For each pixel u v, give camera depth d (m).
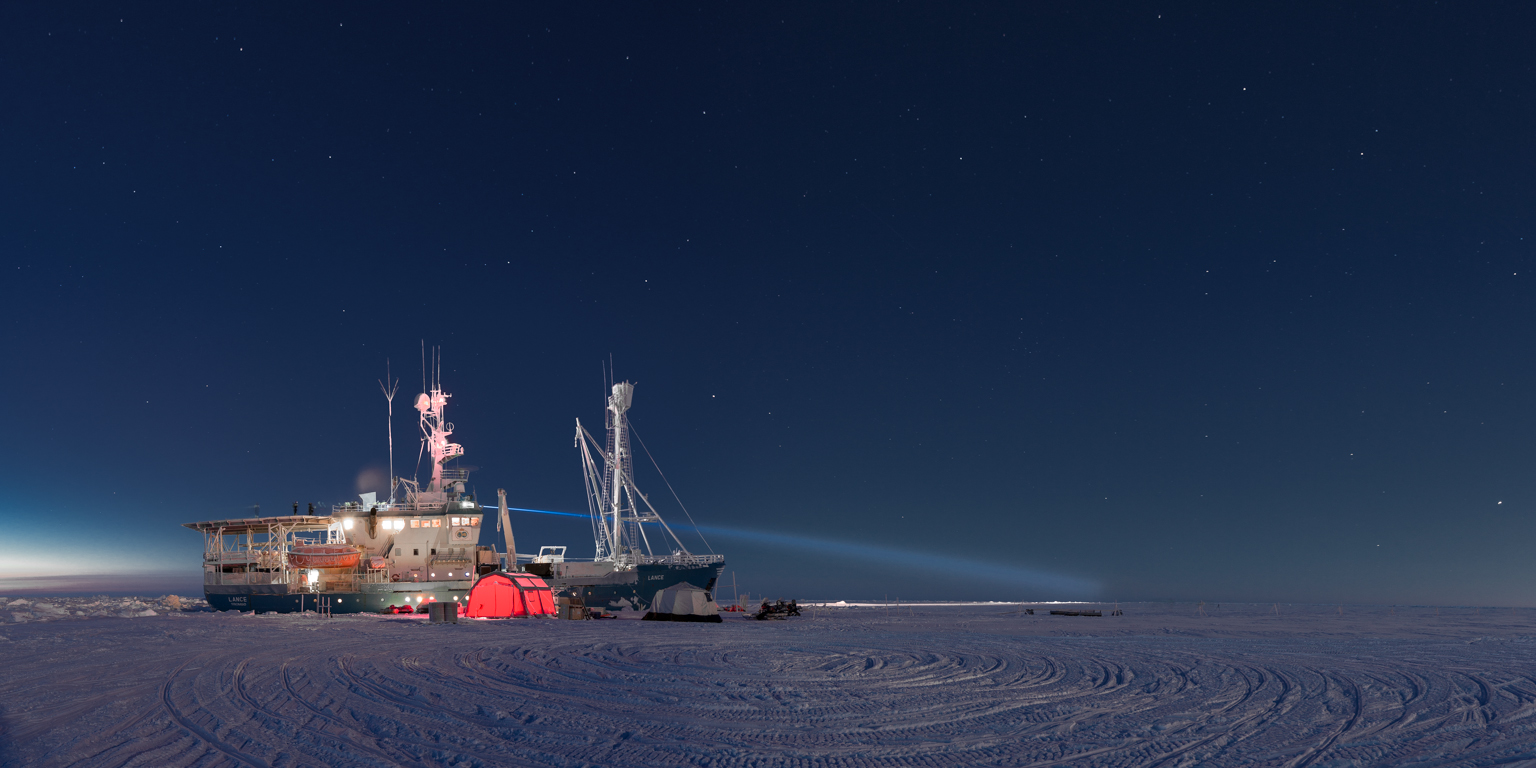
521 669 27.27
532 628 47.38
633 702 21.16
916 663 30.16
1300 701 21.72
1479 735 17.50
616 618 65.56
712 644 37.62
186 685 23.08
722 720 18.84
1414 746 16.48
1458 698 22.17
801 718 19.14
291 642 35.69
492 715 19.16
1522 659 31.97
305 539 74.38
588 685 23.95
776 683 24.67
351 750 15.62
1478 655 33.69
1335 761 15.30
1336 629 56.50
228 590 71.88
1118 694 22.84
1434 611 106.25
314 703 20.44
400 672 26.09
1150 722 18.83
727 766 14.74
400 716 18.92
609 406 90.75
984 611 99.31
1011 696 22.47
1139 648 37.03
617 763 14.88
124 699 20.86
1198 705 21.08
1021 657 32.47
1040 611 103.44
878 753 15.75
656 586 84.19
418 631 43.22
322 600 68.25
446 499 75.69
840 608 114.56
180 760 14.79
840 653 33.66
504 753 15.54
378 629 44.50
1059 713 19.91
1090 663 30.42
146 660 28.64
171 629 42.84
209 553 74.62
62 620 51.78
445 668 27.19
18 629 42.78
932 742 16.69
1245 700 21.86
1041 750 16.06
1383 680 25.69
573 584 81.38
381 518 72.62
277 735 16.84
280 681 23.92
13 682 23.69
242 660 28.75
